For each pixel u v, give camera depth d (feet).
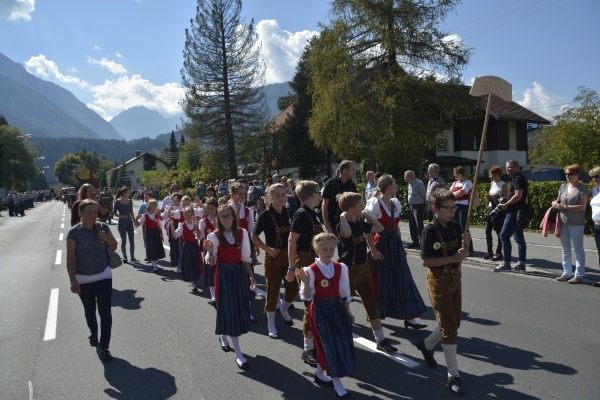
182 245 27.84
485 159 119.85
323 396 13.98
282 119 167.94
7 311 24.67
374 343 17.99
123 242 39.29
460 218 33.09
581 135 76.07
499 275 27.81
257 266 35.37
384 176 18.72
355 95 77.25
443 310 13.87
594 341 17.08
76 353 18.20
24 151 284.00
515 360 15.75
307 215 17.89
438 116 86.33
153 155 371.97
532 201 44.37
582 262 24.90
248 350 17.98
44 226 83.82
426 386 14.24
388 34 75.77
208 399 14.06
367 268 17.21
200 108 126.93
